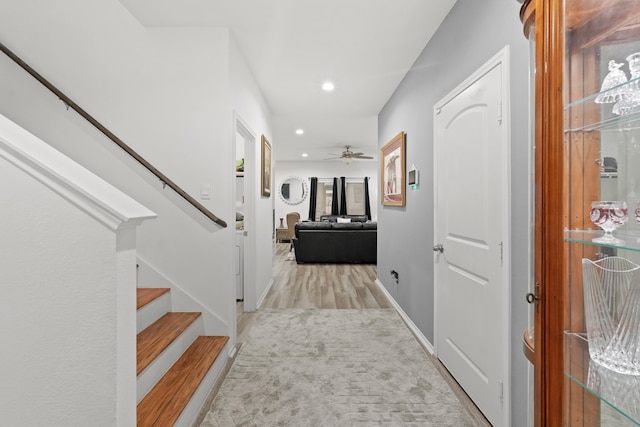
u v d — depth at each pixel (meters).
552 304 0.78
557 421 0.77
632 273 0.70
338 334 2.79
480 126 1.73
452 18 2.12
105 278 0.90
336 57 2.87
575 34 0.76
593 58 0.76
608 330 0.73
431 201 2.48
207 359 1.98
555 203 0.77
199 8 2.17
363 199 10.59
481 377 1.72
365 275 5.25
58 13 2.32
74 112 2.32
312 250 6.35
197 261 2.39
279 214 10.59
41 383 0.91
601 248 0.75
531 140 0.91
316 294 4.09
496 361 1.58
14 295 0.89
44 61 2.31
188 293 2.39
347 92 3.75
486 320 1.67
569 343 0.77
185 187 2.40
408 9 2.16
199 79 2.39
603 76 0.75
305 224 6.44
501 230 1.54
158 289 2.31
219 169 2.39
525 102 1.38
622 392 0.70
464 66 1.93
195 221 2.39
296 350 2.48
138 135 2.39
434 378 2.08
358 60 2.91
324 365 2.24
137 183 2.37
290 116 4.88
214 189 2.40
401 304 3.32
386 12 2.19
